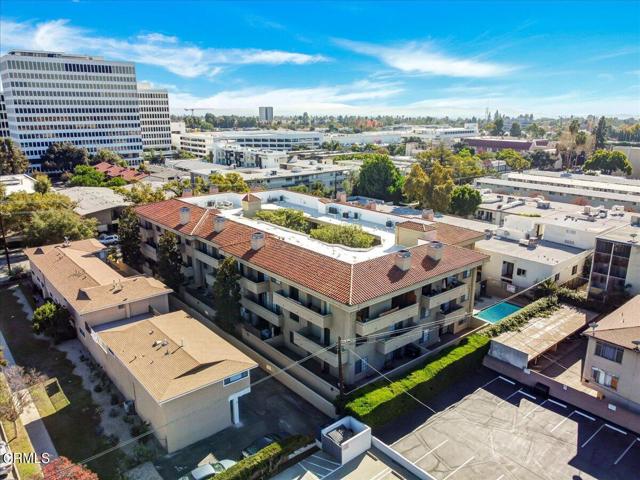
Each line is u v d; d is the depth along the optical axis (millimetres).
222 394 35125
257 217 60219
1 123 177375
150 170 152625
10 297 59375
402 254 42125
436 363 41219
